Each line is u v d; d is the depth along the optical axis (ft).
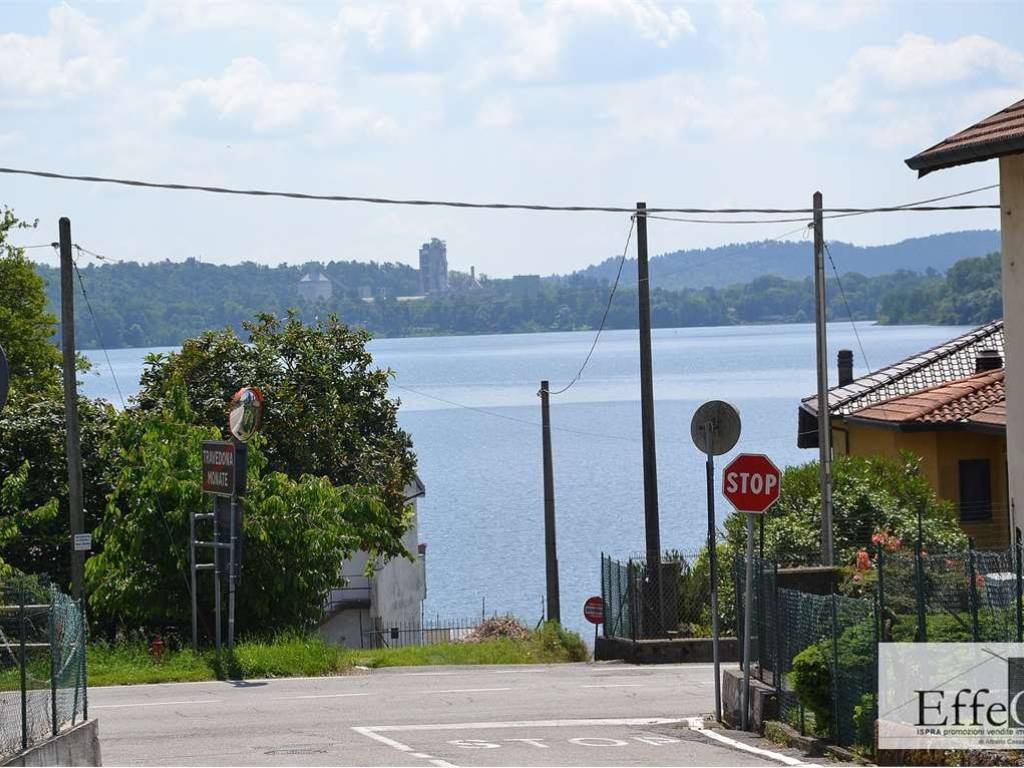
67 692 54.34
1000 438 119.96
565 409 557.33
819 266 103.04
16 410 132.98
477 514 301.02
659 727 65.92
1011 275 85.87
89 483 131.95
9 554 127.65
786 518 108.68
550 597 132.36
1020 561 51.16
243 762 55.52
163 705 77.10
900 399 127.85
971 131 84.84
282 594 113.50
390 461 173.27
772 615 63.87
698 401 532.73
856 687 53.16
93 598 110.63
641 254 106.73
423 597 186.19
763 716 62.44
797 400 503.61
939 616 53.78
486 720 69.56
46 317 195.52
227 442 97.71
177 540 110.83
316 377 172.24
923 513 108.99
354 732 65.36
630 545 243.19
